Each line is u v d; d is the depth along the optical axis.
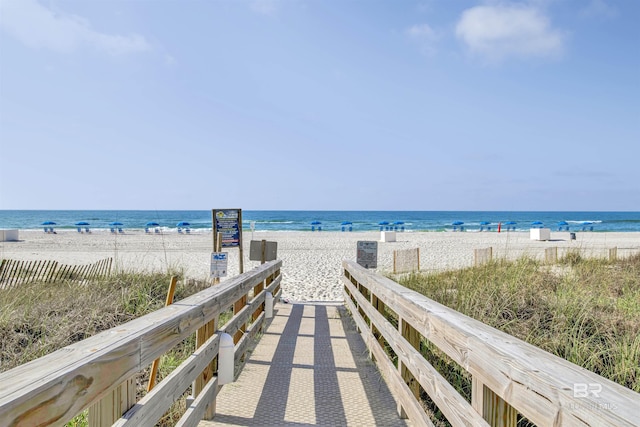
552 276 7.36
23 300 6.50
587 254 13.99
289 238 33.16
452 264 14.93
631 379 3.35
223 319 6.01
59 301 6.18
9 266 9.76
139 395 3.51
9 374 1.21
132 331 1.79
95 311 5.48
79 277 9.10
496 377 1.49
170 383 2.09
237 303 4.28
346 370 4.09
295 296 9.56
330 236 36.12
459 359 1.85
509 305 5.20
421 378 2.42
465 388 3.51
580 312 4.67
